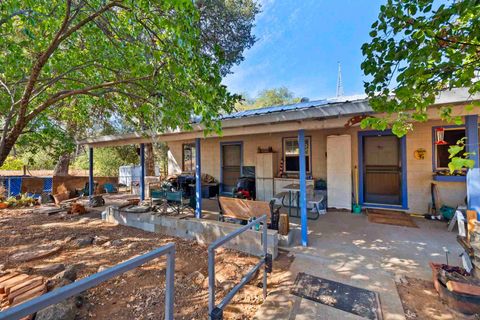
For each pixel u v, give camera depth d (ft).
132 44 12.17
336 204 21.65
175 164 34.63
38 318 6.95
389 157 20.65
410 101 7.16
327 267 10.53
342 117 12.07
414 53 6.46
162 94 10.91
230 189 29.27
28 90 9.76
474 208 9.09
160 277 10.27
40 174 53.88
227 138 29.22
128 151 55.77
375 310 7.55
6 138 9.92
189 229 15.06
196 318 7.61
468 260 9.13
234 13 33.42
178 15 8.43
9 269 11.03
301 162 13.35
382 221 17.47
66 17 9.59
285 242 13.07
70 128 33.45
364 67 7.77
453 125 17.88
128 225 18.25
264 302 8.11
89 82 14.02
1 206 25.52
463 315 7.18
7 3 8.91
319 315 7.36
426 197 18.90
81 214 22.35
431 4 6.30
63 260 12.22
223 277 10.11
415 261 10.94
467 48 6.40
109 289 9.33
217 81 10.37
